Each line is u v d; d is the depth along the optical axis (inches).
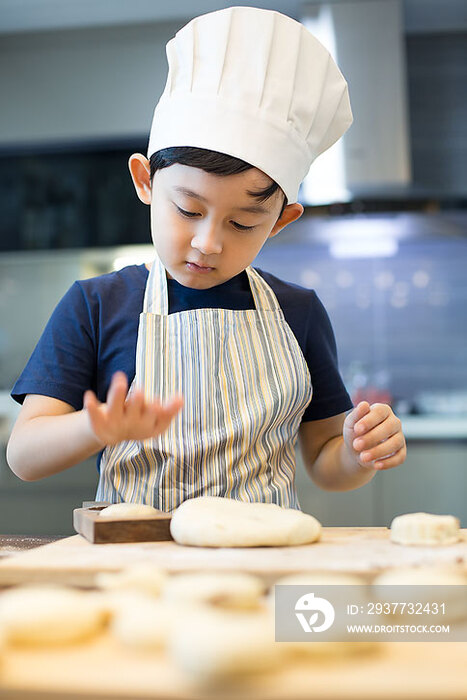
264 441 38.9
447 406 126.8
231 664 13.6
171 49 38.2
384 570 24.4
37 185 125.0
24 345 132.6
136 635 16.1
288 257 135.1
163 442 37.1
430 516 30.4
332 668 15.2
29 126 124.0
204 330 39.5
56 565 25.4
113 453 38.4
